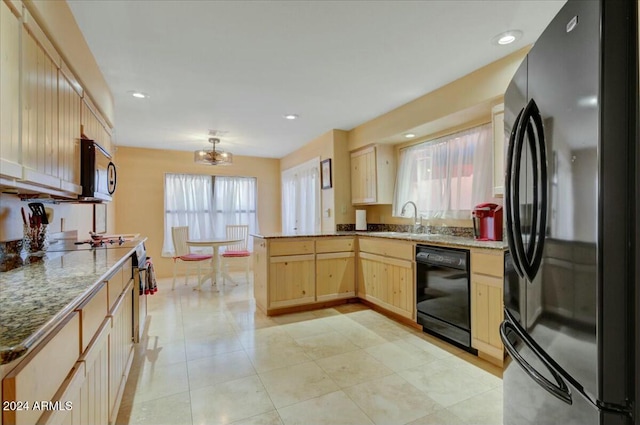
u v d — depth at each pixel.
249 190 6.22
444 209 3.39
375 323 3.13
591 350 0.77
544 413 1.01
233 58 2.41
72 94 1.93
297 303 3.47
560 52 0.93
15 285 1.17
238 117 3.83
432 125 3.22
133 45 2.21
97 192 2.21
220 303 3.84
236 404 1.79
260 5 1.81
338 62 2.49
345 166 4.47
